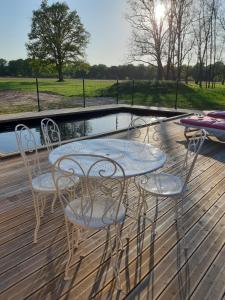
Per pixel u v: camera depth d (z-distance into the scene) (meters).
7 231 2.21
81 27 26.48
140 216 2.47
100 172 1.65
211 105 12.46
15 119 7.22
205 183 3.27
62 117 8.33
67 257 1.92
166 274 1.80
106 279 1.74
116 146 2.35
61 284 1.69
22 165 3.68
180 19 18.27
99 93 16.27
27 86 19.83
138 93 15.78
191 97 14.64
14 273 1.77
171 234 2.24
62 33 26.11
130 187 3.08
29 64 27.94
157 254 1.99
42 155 4.06
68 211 1.78
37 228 2.10
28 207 2.59
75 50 26.73
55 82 23.38
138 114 9.86
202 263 1.91
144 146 2.37
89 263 1.87
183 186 2.10
